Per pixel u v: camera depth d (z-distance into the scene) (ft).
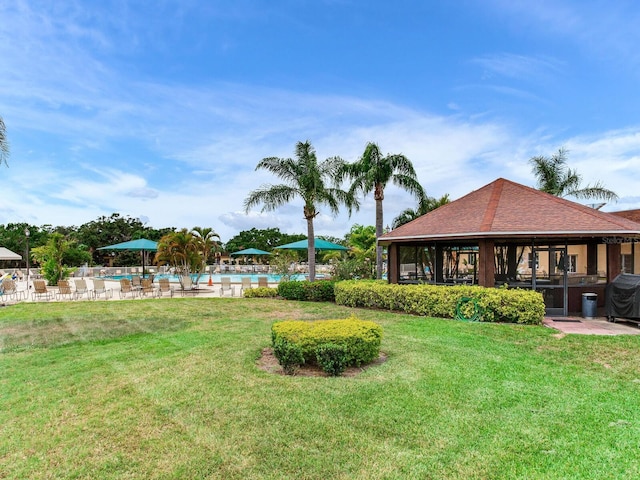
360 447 12.91
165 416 15.29
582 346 26.20
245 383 18.89
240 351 25.05
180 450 12.76
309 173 60.54
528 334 29.66
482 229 40.75
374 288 43.45
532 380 19.40
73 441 13.43
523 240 41.65
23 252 154.81
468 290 37.04
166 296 61.00
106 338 30.07
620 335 29.60
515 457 12.34
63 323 36.78
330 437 13.56
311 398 16.94
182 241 69.92
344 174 67.87
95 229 164.76
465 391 17.78
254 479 11.20
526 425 14.52
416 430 14.06
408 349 25.18
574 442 13.30
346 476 11.32
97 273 107.45
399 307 41.37
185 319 38.24
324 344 20.79
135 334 31.45
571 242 40.42
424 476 11.34
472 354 24.06
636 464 11.99
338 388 18.12
